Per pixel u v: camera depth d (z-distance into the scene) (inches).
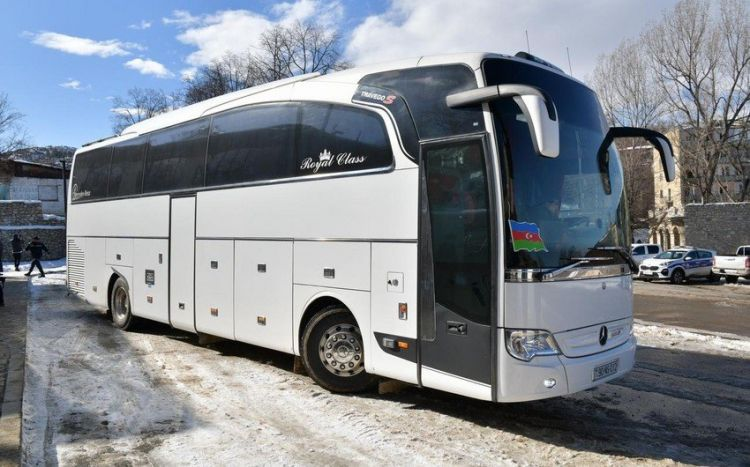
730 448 203.6
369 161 238.7
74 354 338.3
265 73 1558.8
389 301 227.8
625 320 228.4
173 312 353.4
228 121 319.6
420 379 217.2
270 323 283.0
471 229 202.5
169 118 376.2
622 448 201.9
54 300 605.9
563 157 214.5
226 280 311.0
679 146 1614.2
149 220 379.6
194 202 337.1
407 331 221.1
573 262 205.0
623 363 220.1
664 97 1590.8
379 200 233.1
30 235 1326.3
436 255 212.2
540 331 193.2
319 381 259.9
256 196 293.3
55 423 222.2
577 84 236.8
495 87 194.5
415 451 196.7
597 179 226.4
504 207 195.5
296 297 268.5
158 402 247.8
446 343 208.5
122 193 415.8
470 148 204.1
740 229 1379.2
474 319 200.7
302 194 267.4
